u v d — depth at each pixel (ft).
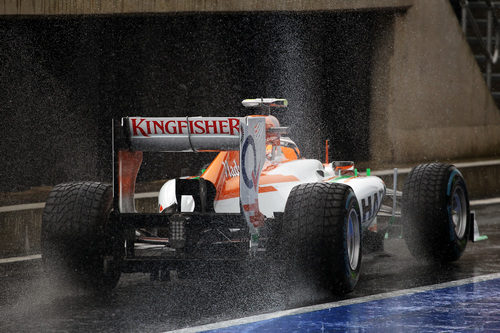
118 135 65.72
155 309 62.80
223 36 171.53
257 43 174.09
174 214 63.67
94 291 68.13
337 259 61.93
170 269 64.18
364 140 174.70
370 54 170.30
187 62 168.25
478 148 177.88
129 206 69.36
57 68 150.20
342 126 175.42
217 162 68.49
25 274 80.12
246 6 146.72
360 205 75.51
